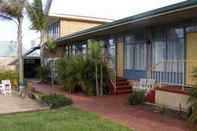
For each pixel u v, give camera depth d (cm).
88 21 2869
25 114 1096
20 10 2141
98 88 1633
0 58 3509
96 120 962
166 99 1125
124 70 1833
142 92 1271
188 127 859
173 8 1055
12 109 1202
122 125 890
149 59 1588
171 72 1338
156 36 1551
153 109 1141
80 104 1305
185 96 1016
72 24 2780
